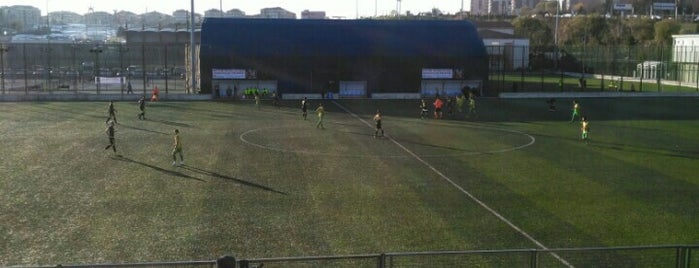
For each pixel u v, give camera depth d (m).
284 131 46.31
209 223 23.09
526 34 161.12
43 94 67.69
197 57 79.00
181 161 33.50
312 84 75.44
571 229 22.84
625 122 53.69
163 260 19.30
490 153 37.97
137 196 26.75
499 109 63.50
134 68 100.19
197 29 133.50
